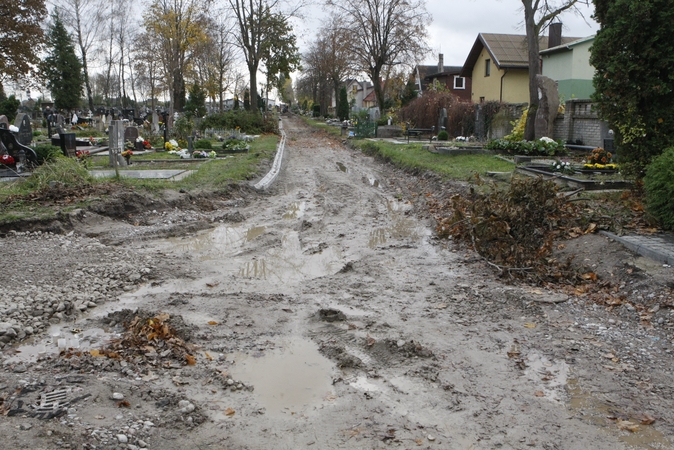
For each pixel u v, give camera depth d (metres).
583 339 5.74
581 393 4.65
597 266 7.53
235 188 14.38
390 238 10.27
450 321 6.23
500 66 38.41
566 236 8.66
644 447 3.91
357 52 45.50
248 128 42.00
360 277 7.84
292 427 4.11
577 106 20.98
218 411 4.29
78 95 62.94
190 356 5.16
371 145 28.17
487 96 42.41
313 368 5.12
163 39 47.00
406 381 4.85
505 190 11.30
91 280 7.28
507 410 4.38
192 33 44.31
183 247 9.48
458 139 28.73
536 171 14.00
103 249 8.78
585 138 20.50
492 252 8.65
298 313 6.44
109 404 4.18
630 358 5.30
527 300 6.83
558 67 35.31
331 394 4.64
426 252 9.25
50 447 3.51
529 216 8.97
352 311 6.52
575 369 5.08
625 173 10.70
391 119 38.94
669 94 9.96
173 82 50.22
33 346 5.49
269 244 9.68
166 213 11.64
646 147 10.23
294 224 11.31
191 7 43.06
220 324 6.07
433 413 4.33
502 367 5.11
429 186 15.38
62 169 12.24
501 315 6.42
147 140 25.03
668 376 4.93
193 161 19.50
